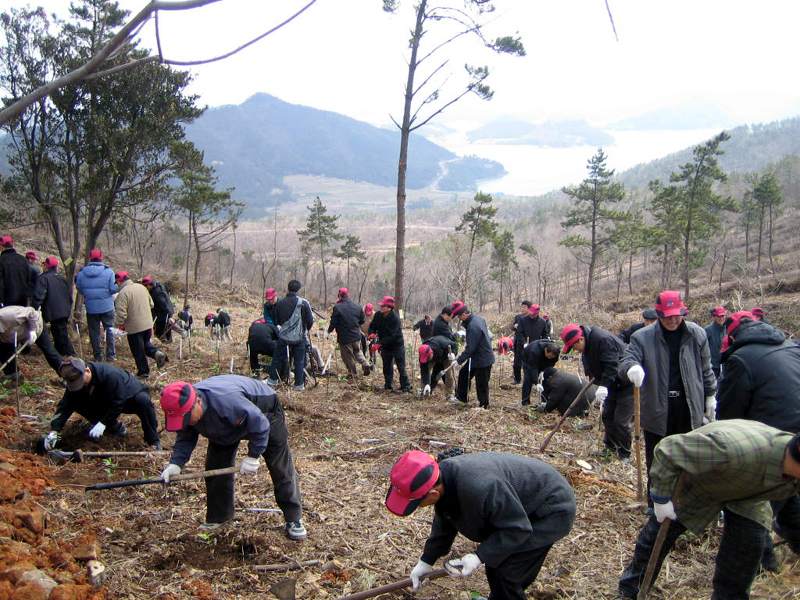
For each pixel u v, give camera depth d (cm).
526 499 340
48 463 569
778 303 2333
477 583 432
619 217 4297
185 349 1228
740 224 5409
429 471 319
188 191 3036
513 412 891
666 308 494
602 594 417
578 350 673
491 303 4491
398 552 471
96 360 980
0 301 925
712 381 527
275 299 1090
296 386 977
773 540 461
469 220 3656
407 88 1911
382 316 1017
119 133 1196
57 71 1178
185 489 548
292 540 475
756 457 321
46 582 351
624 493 573
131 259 2952
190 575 416
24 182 1424
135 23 250
